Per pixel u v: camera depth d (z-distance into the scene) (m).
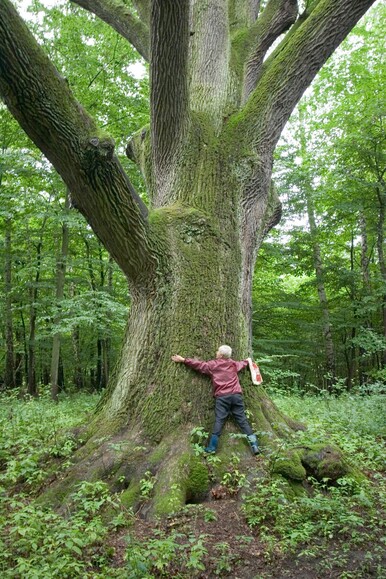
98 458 4.65
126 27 7.96
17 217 14.76
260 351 16.72
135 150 7.46
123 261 5.30
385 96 14.28
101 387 23.28
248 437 4.76
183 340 5.18
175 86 5.38
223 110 6.64
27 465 4.84
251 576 3.26
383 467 5.38
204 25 7.23
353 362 20.41
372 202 14.58
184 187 6.03
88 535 3.57
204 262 5.54
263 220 6.59
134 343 5.40
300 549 3.56
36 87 4.00
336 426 6.98
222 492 4.30
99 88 14.42
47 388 11.60
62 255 14.11
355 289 17.55
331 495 4.42
